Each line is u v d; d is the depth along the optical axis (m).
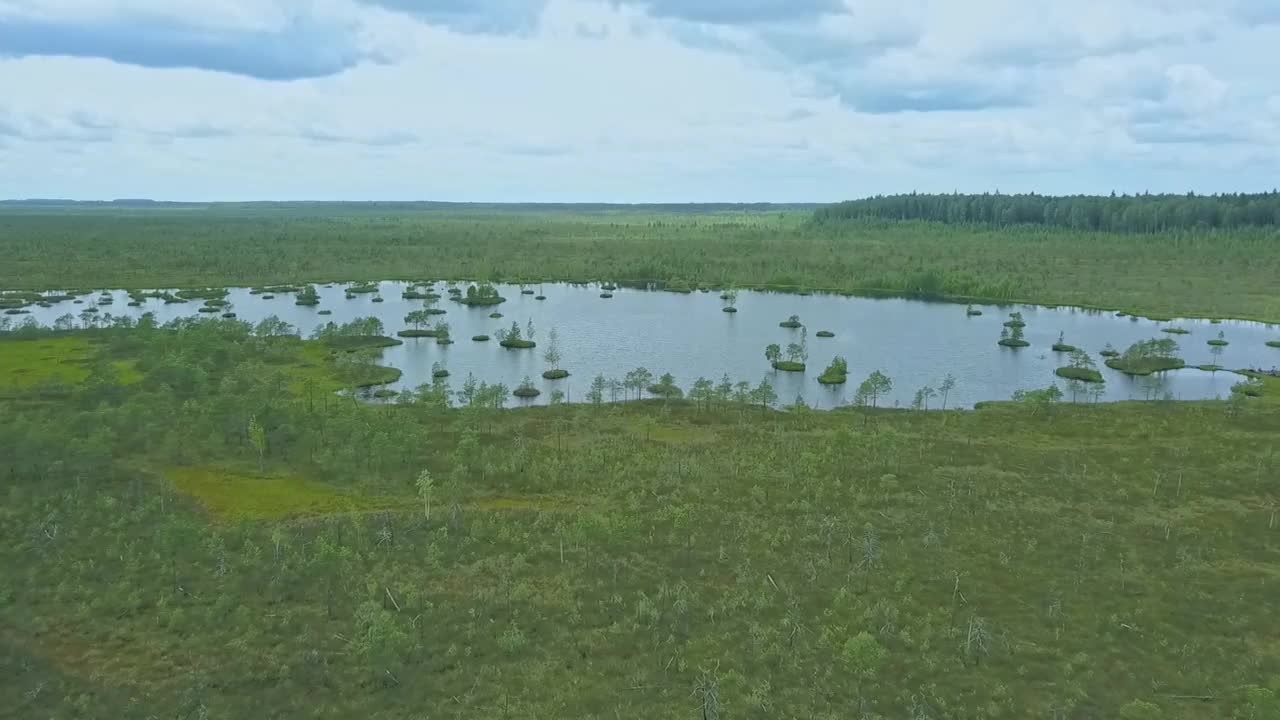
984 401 164.62
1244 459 120.00
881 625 77.44
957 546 92.56
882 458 120.56
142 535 91.62
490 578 85.38
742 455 122.50
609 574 86.69
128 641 72.56
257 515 99.31
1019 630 76.50
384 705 65.94
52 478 105.62
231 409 129.50
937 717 65.19
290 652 71.88
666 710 65.56
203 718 62.62
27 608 76.44
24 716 62.53
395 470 114.69
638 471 115.69
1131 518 99.94
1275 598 81.44
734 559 89.88
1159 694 67.69
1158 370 191.12
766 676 70.19
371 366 188.88
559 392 174.25
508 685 68.56
